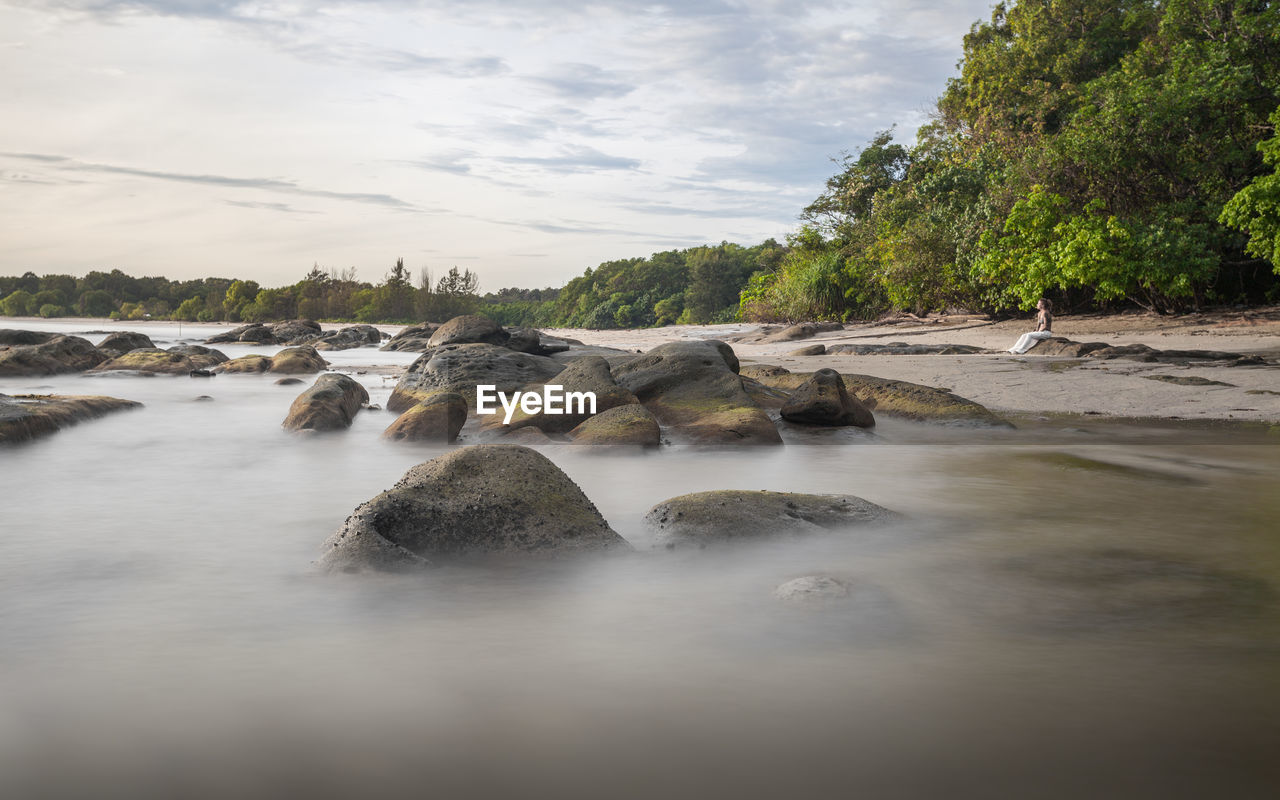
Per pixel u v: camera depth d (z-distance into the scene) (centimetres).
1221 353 1662
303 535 479
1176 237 2348
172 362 1739
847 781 212
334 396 1011
